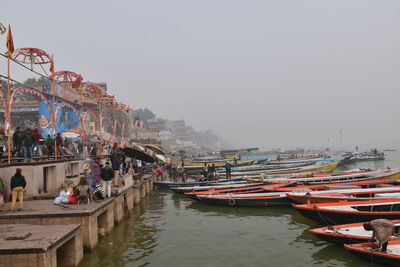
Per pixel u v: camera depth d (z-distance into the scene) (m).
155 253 11.51
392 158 81.69
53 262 7.65
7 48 13.16
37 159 16.19
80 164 19.38
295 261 10.70
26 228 9.29
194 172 42.69
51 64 16.92
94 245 10.87
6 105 13.47
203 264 10.50
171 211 19.39
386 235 9.57
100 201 13.06
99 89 27.09
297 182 24.19
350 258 10.80
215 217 17.52
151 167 38.50
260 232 14.24
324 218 13.59
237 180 29.95
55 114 16.91
